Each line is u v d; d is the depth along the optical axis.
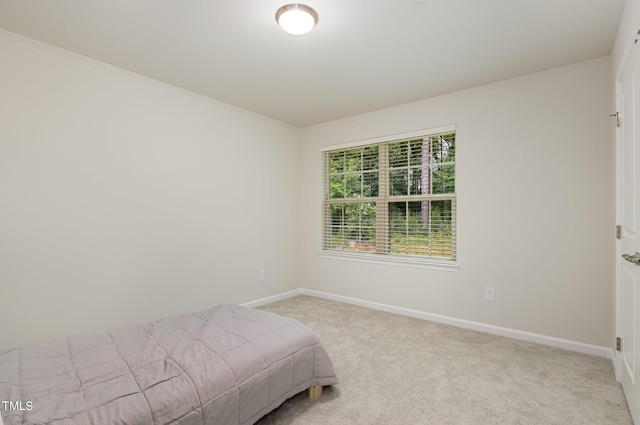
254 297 3.85
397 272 3.59
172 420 1.27
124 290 2.73
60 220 2.39
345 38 2.25
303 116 4.03
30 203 2.25
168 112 3.05
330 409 1.83
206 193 3.36
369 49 2.41
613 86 2.34
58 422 1.11
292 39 2.27
